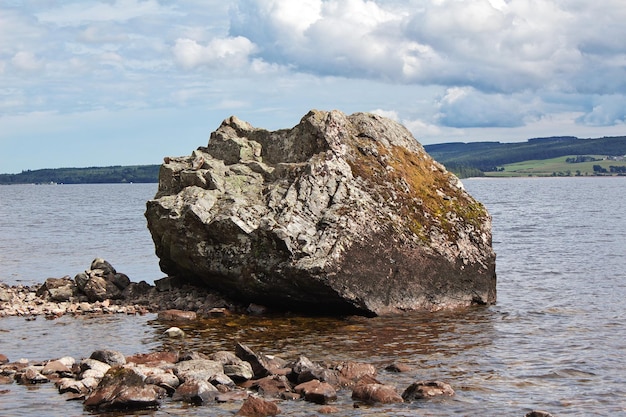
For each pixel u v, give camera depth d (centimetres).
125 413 1603
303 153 3127
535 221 7800
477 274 2955
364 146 3092
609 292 3256
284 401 1686
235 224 2742
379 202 2894
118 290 3067
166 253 3098
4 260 4669
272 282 2695
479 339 2338
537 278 3716
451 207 3067
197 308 2838
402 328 2509
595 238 5825
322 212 2805
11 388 1780
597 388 1805
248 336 2395
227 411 1619
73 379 1819
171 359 2006
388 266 2755
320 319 2667
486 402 1692
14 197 17600
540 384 1838
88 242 5834
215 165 3128
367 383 1798
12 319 2691
